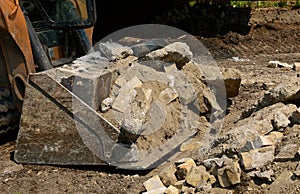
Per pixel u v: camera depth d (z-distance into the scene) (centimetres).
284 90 477
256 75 830
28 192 424
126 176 450
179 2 1410
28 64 480
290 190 354
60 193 421
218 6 1391
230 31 1273
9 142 525
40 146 459
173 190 392
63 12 546
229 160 387
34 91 448
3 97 505
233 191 371
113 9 1325
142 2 1363
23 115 455
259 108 504
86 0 520
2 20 466
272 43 1241
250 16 1365
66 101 443
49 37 546
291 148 385
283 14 1412
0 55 500
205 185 382
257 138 390
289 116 427
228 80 569
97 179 445
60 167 464
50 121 451
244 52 1149
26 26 479
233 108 600
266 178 366
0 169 460
